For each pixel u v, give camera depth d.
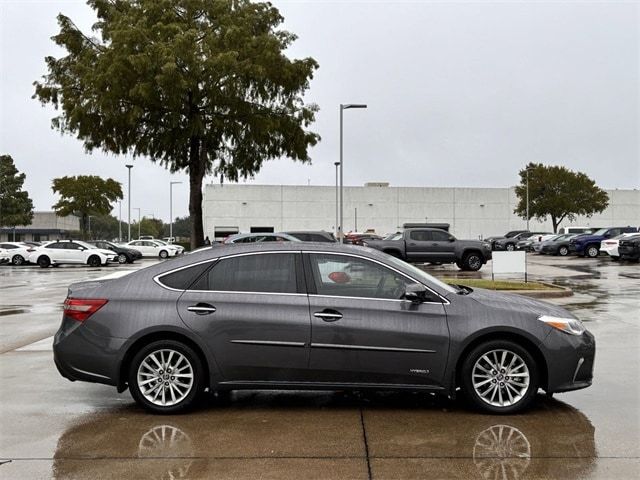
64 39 28.55
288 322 5.70
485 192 68.25
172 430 5.35
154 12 26.97
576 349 5.74
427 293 5.80
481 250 26.17
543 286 16.78
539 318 5.76
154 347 5.78
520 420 5.59
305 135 30.03
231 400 6.34
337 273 5.89
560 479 4.26
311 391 6.68
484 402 5.74
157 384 5.82
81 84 27.66
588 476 4.30
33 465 4.54
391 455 4.72
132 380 5.80
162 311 5.77
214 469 4.44
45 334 10.51
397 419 5.65
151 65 25.52
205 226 63.56
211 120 28.30
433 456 4.70
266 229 64.12
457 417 5.70
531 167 65.62
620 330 10.51
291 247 5.99
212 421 5.61
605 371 7.51
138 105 26.41
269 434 5.23
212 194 63.22
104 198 65.19
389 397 6.45
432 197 67.12
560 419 5.62
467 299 5.84
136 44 25.91
